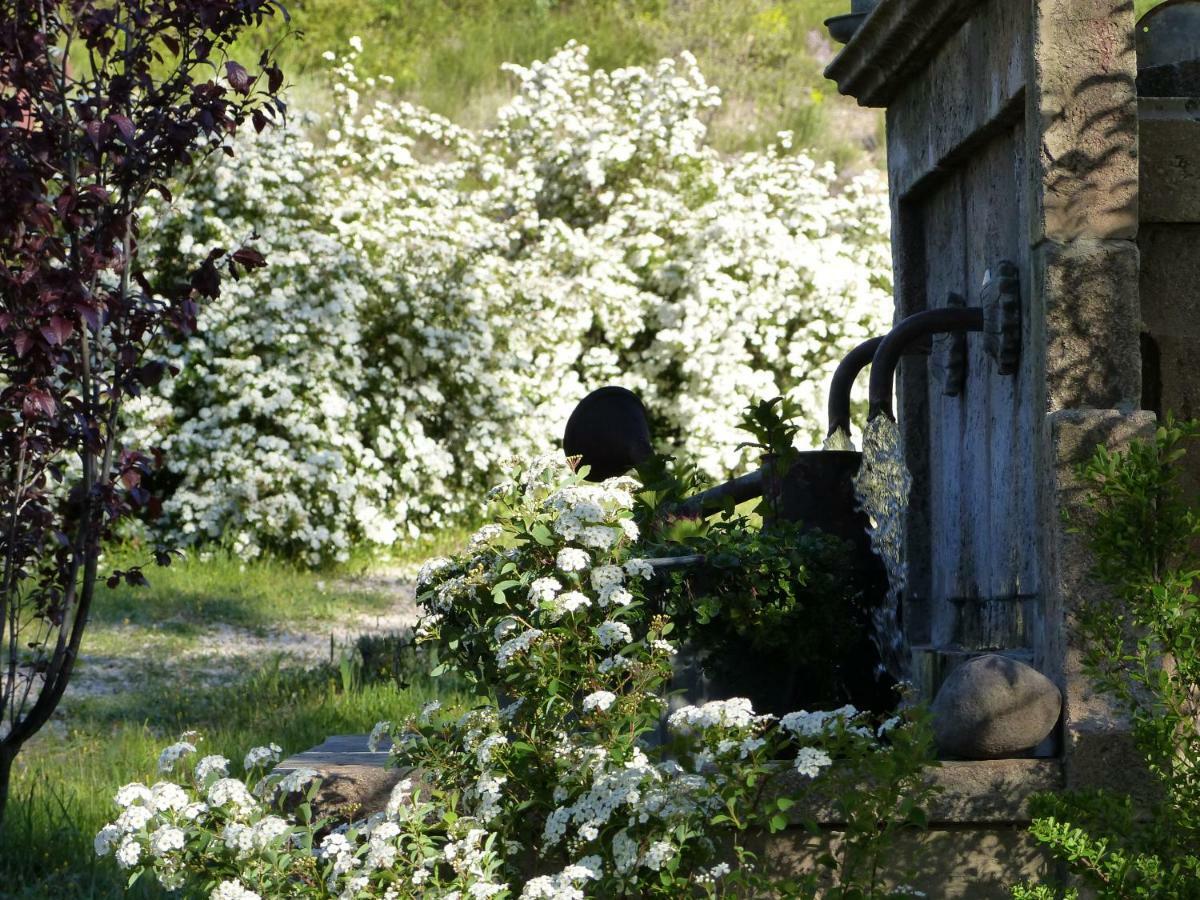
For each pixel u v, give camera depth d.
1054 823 3.20
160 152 5.28
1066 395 3.76
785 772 3.54
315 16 21.06
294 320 12.96
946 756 3.71
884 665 4.52
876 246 15.85
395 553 13.37
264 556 12.55
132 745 6.88
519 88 21.50
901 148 5.50
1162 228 4.03
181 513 12.39
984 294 4.38
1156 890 3.04
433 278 13.83
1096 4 3.77
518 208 16.50
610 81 17.28
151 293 5.39
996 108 4.24
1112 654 3.47
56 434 5.25
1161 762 3.29
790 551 4.20
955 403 5.15
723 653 4.18
